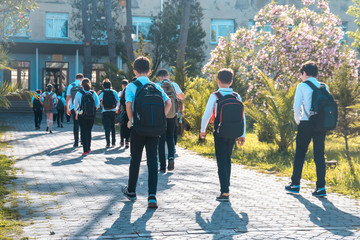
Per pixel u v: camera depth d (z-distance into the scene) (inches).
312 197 227.5
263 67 617.6
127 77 816.9
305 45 605.3
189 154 414.0
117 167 319.6
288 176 293.6
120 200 212.2
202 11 1395.2
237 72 692.1
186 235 157.5
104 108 448.1
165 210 194.1
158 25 1288.1
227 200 215.2
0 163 318.0
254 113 466.3
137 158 207.9
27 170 297.4
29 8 939.3
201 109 538.0
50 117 633.0
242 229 166.2
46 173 287.0
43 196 216.8
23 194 220.1
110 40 1064.8
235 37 666.2
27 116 1066.1
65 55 1384.1
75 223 170.4
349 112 337.7
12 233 155.3
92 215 183.2
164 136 304.8
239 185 259.0
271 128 443.5
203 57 1258.0
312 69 235.6
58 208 193.8
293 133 422.0
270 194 233.8
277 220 180.2
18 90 390.6
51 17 1350.9
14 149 421.4
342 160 372.5
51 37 1348.4
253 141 568.4
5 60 452.4
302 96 233.0
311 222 178.1
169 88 301.6
